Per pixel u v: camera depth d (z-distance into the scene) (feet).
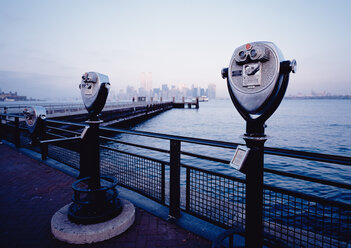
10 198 11.59
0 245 7.81
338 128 116.16
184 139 8.79
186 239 8.12
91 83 8.41
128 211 9.29
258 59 4.71
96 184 8.84
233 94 5.39
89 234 7.86
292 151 6.21
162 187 10.58
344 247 6.05
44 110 10.27
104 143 73.41
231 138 93.15
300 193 6.52
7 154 20.76
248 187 5.26
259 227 5.31
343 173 42.98
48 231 8.67
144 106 176.55
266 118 5.00
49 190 12.58
